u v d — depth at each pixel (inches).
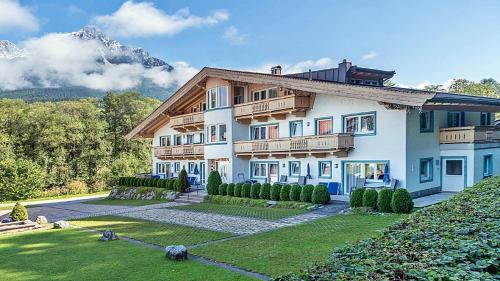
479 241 179.2
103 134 2219.5
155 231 593.3
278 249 431.5
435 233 213.9
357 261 172.9
